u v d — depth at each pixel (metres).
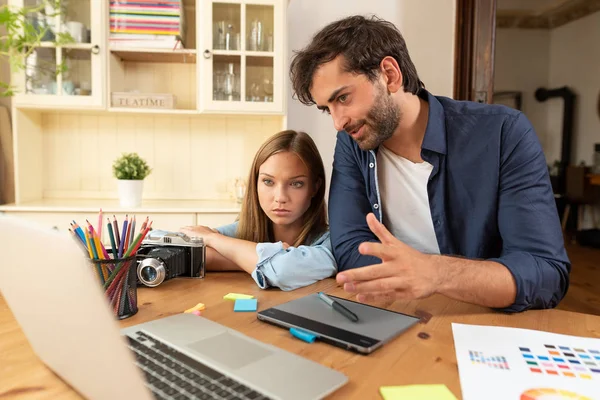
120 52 2.13
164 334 0.64
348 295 0.91
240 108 2.14
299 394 0.49
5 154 2.25
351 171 1.21
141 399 0.40
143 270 0.93
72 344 0.46
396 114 1.01
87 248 0.73
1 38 1.98
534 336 0.69
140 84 2.34
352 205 1.17
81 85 2.08
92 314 0.40
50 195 2.35
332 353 0.63
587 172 4.98
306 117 2.44
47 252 0.42
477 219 1.08
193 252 1.02
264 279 0.94
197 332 0.65
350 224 1.14
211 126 2.41
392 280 0.73
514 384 0.54
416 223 1.22
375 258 1.02
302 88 0.98
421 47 2.54
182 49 2.10
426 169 1.15
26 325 0.55
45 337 0.51
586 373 0.57
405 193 1.20
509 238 0.97
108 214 2.02
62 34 2.00
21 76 2.03
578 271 3.61
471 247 1.11
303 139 1.22
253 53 2.13
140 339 0.62
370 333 0.68
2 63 2.19
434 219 1.13
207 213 2.07
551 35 5.91
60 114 2.32
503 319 0.78
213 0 2.07
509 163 1.01
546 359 0.61
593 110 5.24
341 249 1.10
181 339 0.62
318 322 0.72
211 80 2.11
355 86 0.93
